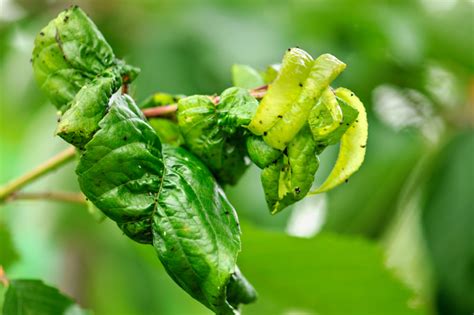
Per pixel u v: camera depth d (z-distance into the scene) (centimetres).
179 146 62
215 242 58
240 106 60
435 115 103
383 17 97
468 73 103
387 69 100
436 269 95
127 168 58
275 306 86
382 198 98
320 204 99
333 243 74
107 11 104
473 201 97
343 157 60
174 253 58
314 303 79
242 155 62
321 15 99
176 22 101
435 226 97
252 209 94
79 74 62
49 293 67
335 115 58
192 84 99
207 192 59
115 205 58
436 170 100
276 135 58
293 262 76
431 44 102
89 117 58
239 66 65
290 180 59
